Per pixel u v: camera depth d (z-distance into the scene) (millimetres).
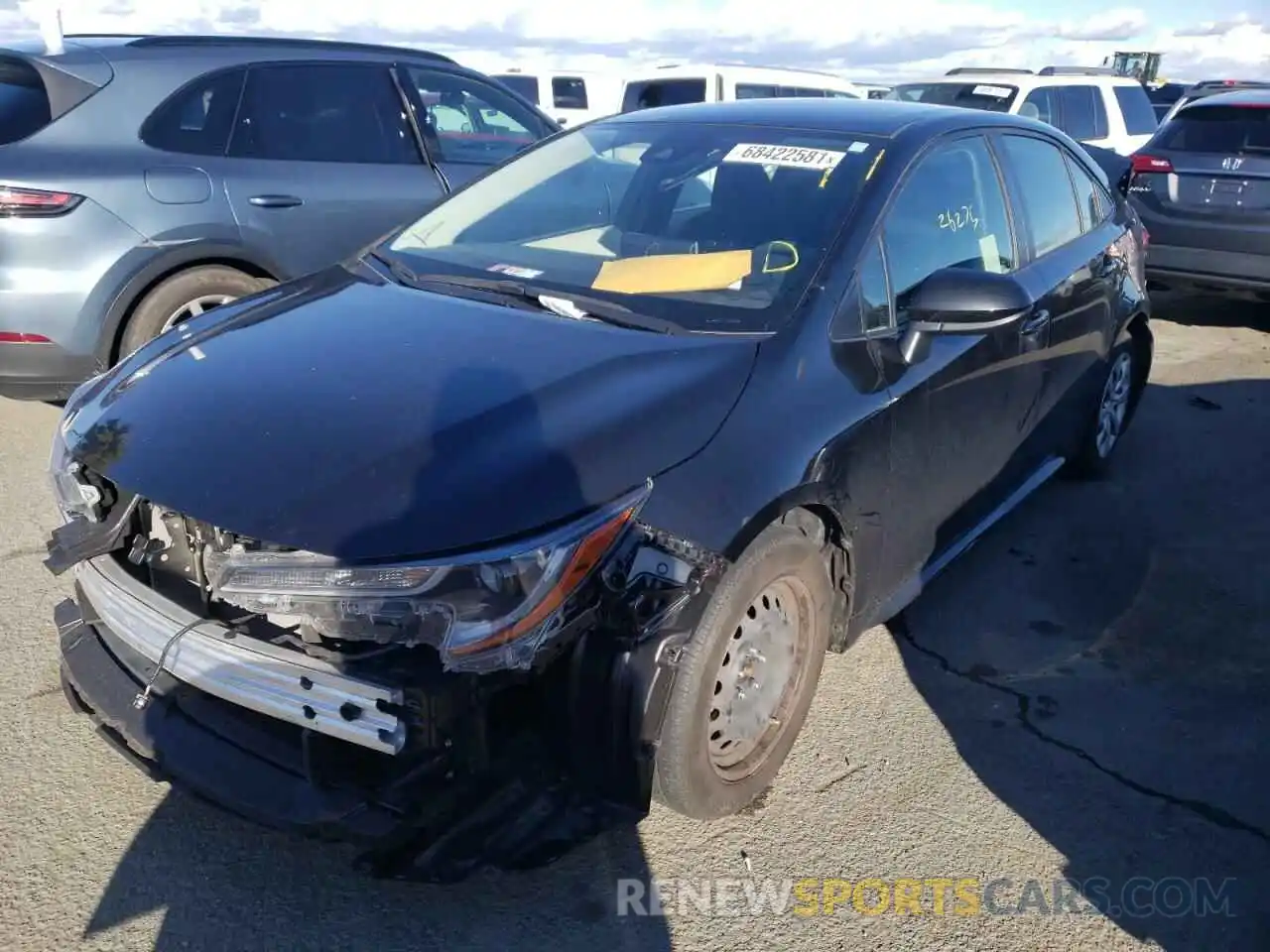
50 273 4395
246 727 2293
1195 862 2635
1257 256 7516
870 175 3188
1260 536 4473
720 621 2391
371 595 2023
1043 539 4395
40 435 5141
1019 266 3844
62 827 2619
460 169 5734
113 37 5066
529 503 2131
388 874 2152
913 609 3811
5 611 3543
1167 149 7887
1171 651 3586
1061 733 3121
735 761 2666
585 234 3363
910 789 2859
